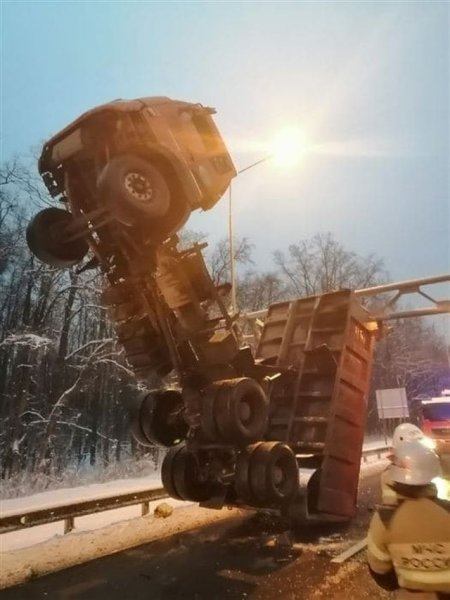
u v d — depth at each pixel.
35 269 24.53
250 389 7.29
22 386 21.14
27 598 5.52
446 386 49.88
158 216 6.78
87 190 7.49
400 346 46.81
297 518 7.92
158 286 7.70
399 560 2.31
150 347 7.99
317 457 8.43
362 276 45.59
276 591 5.56
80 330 28.12
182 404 8.89
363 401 9.29
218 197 8.22
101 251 7.53
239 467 7.41
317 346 9.09
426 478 2.35
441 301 13.59
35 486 16.83
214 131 8.17
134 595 5.55
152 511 9.91
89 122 7.12
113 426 26.86
